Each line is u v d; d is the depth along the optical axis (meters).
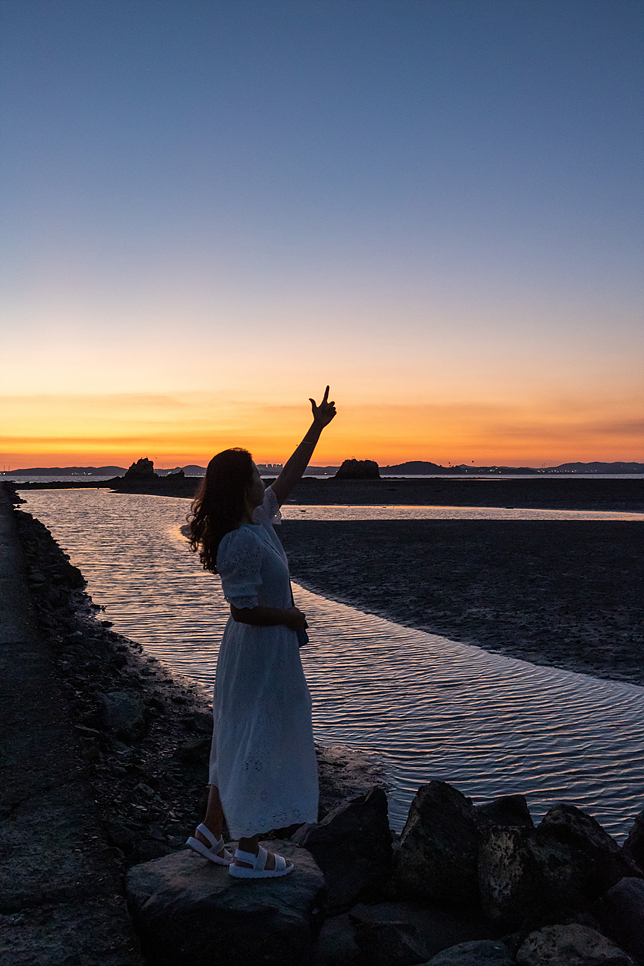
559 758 5.95
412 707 7.26
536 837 3.38
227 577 3.11
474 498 62.22
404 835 3.62
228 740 3.14
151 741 5.93
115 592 14.48
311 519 36.72
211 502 3.16
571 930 2.86
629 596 13.83
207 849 3.28
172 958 2.79
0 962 2.61
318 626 11.16
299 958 2.79
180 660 9.20
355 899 3.46
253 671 3.13
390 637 10.38
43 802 3.95
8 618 9.23
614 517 39.06
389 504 54.34
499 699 7.50
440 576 16.62
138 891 3.04
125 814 4.34
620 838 4.60
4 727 5.15
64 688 6.55
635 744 6.23
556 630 10.85
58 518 39.50
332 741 6.38
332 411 3.62
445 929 3.28
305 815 3.08
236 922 2.81
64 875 3.19
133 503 58.31
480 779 5.57
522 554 20.91
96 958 2.65
